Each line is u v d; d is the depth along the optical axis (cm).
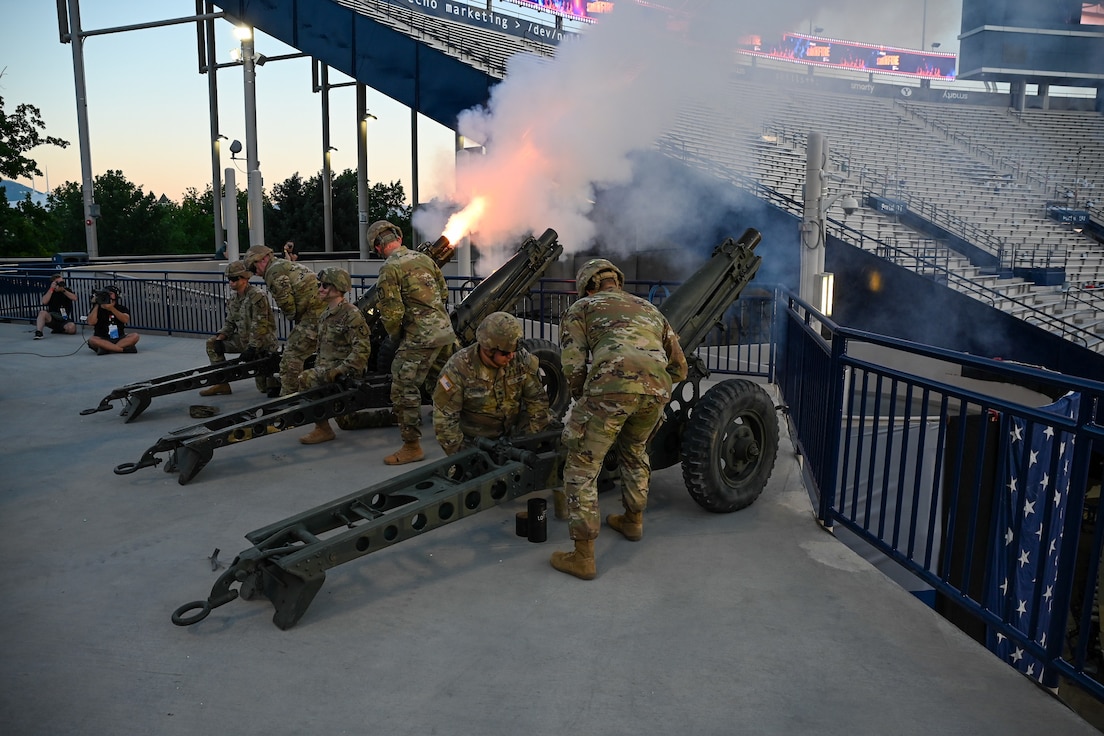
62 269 1720
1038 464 464
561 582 389
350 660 319
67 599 374
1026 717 280
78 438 668
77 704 290
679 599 371
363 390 626
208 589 384
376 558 418
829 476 456
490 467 423
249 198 2028
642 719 279
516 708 286
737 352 954
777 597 373
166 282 1415
